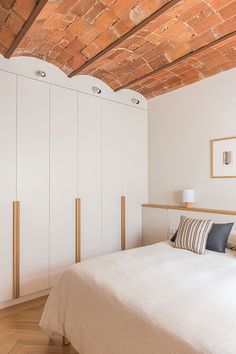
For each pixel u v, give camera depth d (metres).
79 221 3.33
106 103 3.69
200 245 2.49
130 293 1.53
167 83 3.64
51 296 1.99
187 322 1.22
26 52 2.80
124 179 3.90
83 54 2.83
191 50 2.73
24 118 2.85
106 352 1.44
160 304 1.40
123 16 2.19
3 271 2.67
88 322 1.62
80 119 3.38
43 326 1.94
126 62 3.05
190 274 1.86
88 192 3.44
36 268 2.91
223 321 1.22
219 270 1.96
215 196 3.28
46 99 3.04
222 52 2.79
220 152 3.23
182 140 3.70
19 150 2.81
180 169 3.73
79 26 2.34
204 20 2.25
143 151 4.18
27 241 2.85
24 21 2.18
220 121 3.25
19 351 1.94
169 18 2.22
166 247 2.65
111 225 3.72
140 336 1.27
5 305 2.69
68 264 3.20
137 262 2.10
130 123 3.99
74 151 3.30
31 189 2.90
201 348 1.06
